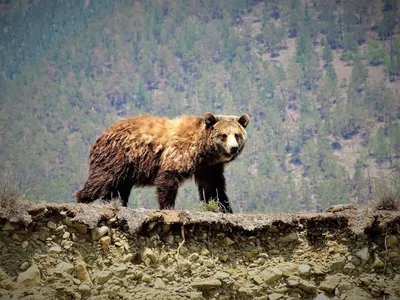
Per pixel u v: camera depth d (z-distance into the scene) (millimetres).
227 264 52406
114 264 50875
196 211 53531
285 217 53844
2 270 47938
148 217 52281
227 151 63000
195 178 65688
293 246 53531
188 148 63062
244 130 66188
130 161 63500
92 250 50812
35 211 49969
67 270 49156
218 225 53062
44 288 48000
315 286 51812
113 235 51594
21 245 49219
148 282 50812
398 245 53062
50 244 49875
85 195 63844
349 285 51906
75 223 50812
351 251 53094
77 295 48562
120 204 53625
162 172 62406
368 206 55531
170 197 62281
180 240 52594
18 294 47219
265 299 51375
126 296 49938
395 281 52000
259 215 54000
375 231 53562
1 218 49062
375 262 52594
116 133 64000
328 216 53969
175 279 51344
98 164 64062
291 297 51562
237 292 51594
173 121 65062
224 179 65938
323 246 53438
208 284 51062
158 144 63250
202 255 52344
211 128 64125
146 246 51938
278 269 52312
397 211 54250
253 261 52781
